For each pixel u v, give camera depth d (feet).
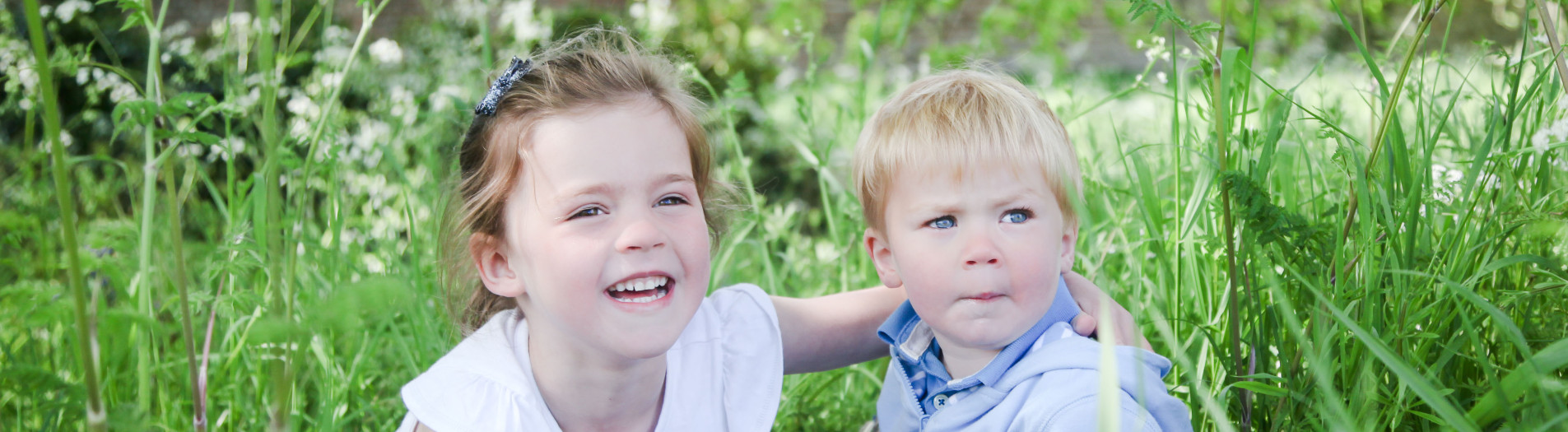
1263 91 7.78
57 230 6.55
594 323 4.12
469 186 4.62
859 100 9.00
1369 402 3.94
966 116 4.35
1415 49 4.04
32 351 5.76
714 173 5.79
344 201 8.04
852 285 7.79
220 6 19.48
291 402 5.40
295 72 12.57
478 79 11.18
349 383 5.80
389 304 3.15
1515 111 4.47
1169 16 3.97
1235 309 4.39
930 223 4.41
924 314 4.51
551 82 4.27
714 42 18.56
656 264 4.08
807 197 15.20
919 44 21.98
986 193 4.28
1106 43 31.76
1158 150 7.57
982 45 13.82
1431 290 4.32
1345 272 4.35
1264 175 4.29
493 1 13.48
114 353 4.89
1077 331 4.63
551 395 4.64
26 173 6.67
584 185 4.04
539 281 4.20
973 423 4.51
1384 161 4.47
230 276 5.12
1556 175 4.84
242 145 7.26
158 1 19.10
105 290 6.18
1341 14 4.31
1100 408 2.57
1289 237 4.19
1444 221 4.83
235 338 5.94
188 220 8.32
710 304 5.37
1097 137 9.67
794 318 5.58
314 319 3.01
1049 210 4.39
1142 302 5.73
